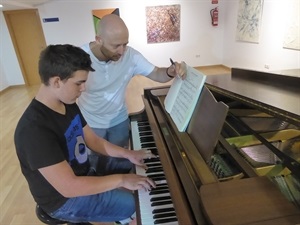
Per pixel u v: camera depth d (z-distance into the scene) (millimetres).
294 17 3887
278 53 4453
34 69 6559
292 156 1021
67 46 829
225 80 1616
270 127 1256
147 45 6680
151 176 1003
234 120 1353
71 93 865
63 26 6227
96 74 1493
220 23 6656
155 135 1122
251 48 5367
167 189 922
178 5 6355
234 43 6137
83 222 1113
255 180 725
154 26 6488
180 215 657
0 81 6000
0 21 5949
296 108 907
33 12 6008
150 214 839
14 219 1755
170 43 6738
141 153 1145
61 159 849
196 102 1002
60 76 800
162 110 1408
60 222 1062
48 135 849
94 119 1680
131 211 1139
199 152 886
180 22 6543
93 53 1440
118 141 1795
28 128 823
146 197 901
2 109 4551
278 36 4375
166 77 1483
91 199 1059
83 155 1129
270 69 4758
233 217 593
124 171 1341
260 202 638
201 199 655
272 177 914
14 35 6105
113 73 1540
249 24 5273
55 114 922
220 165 955
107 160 1379
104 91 1582
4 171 2393
